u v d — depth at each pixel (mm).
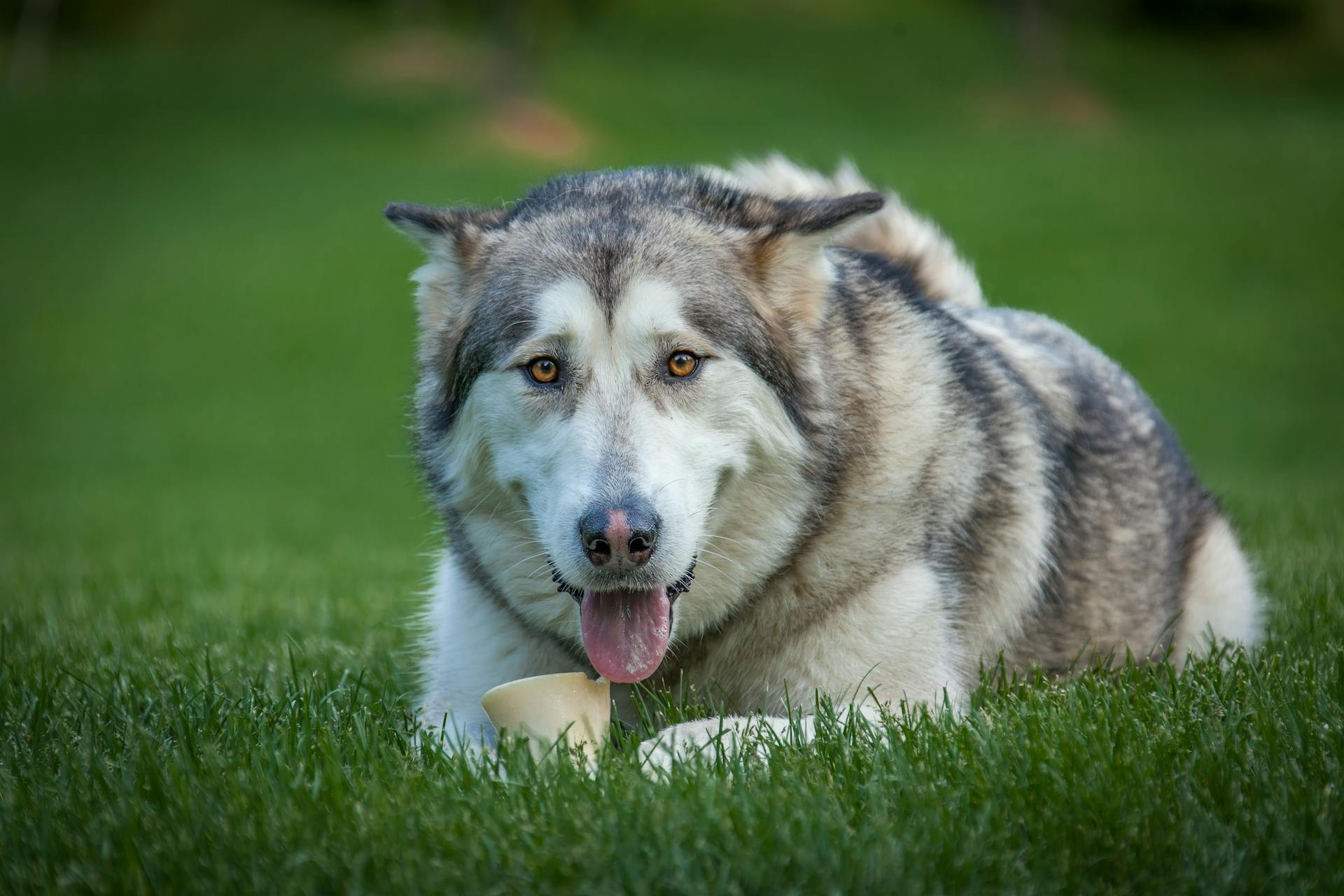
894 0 89812
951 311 8430
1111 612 8125
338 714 7113
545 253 6664
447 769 6121
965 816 5422
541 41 70250
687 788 5625
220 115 69750
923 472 7055
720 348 6461
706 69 77688
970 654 7473
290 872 5145
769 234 6723
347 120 69000
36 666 8383
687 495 6297
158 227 55250
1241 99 76375
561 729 6395
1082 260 50281
